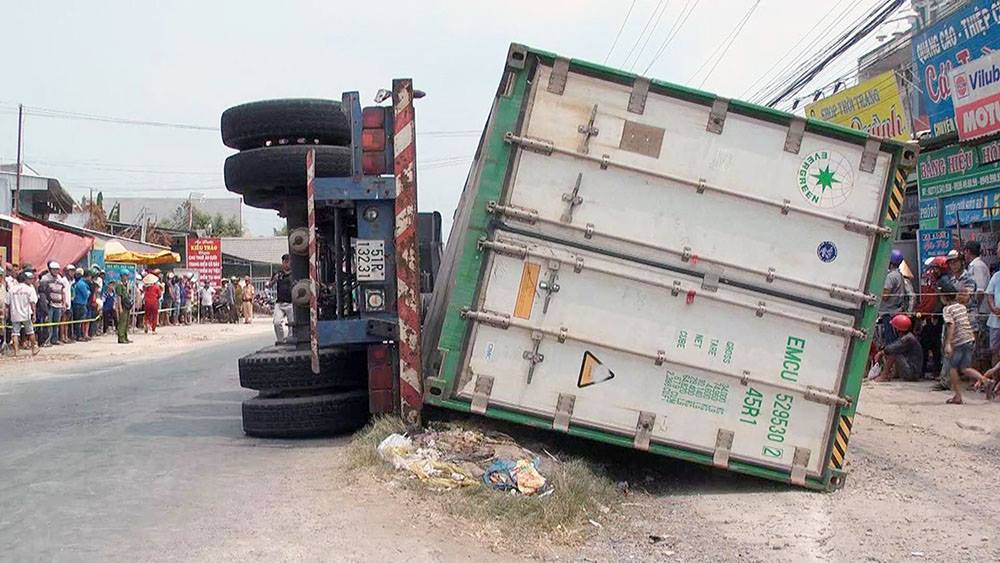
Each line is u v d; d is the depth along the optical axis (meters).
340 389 8.75
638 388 7.05
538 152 6.94
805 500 6.89
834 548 5.64
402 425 7.48
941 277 13.33
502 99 6.91
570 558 5.27
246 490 6.45
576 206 6.96
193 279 38.75
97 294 26.72
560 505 5.93
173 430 9.15
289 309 14.40
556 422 7.00
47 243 26.73
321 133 8.84
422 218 13.15
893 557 5.47
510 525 5.66
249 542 5.26
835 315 7.07
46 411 10.70
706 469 7.80
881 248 7.05
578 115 6.95
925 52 15.16
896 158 7.03
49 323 21.70
